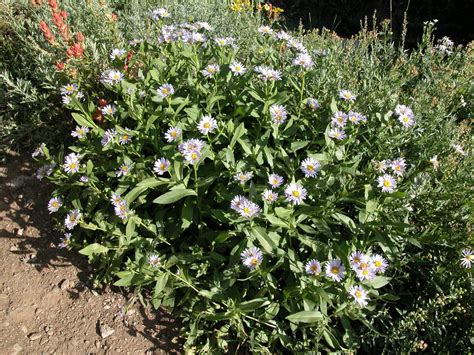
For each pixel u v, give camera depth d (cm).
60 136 103
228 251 76
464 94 107
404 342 65
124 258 81
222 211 70
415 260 72
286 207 69
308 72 84
